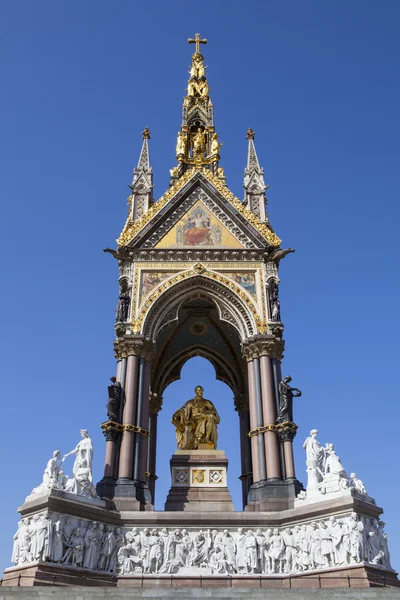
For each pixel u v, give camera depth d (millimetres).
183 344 48938
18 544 29891
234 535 33062
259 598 22984
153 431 46750
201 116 52969
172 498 37500
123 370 38156
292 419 36625
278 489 34531
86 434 34031
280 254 41500
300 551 31609
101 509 32094
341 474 32531
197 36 58562
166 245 42344
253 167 47125
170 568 31906
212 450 39906
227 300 40938
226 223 43438
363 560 29109
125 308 39781
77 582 29125
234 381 48062
